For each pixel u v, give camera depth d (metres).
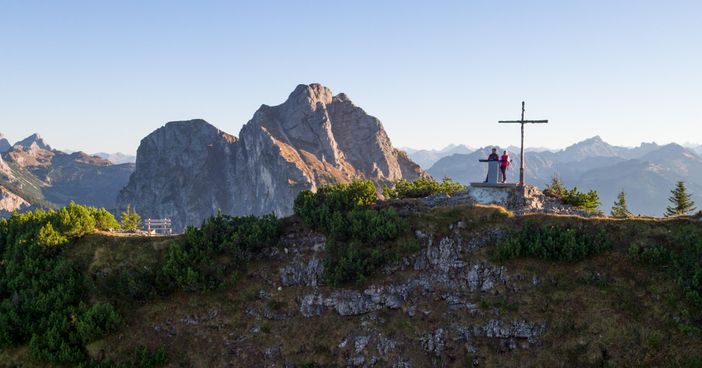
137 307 44.62
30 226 51.62
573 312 37.88
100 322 42.12
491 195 50.44
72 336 41.53
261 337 41.91
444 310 40.97
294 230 49.53
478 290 41.66
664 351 33.97
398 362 38.62
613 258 40.56
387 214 46.84
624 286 38.53
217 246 47.97
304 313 43.28
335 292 43.56
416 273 43.81
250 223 50.03
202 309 43.97
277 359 40.47
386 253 44.78
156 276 45.44
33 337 41.50
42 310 43.44
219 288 45.31
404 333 40.00
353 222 46.69
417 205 49.81
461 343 38.72
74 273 46.81
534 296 39.69
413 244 44.94
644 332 35.19
